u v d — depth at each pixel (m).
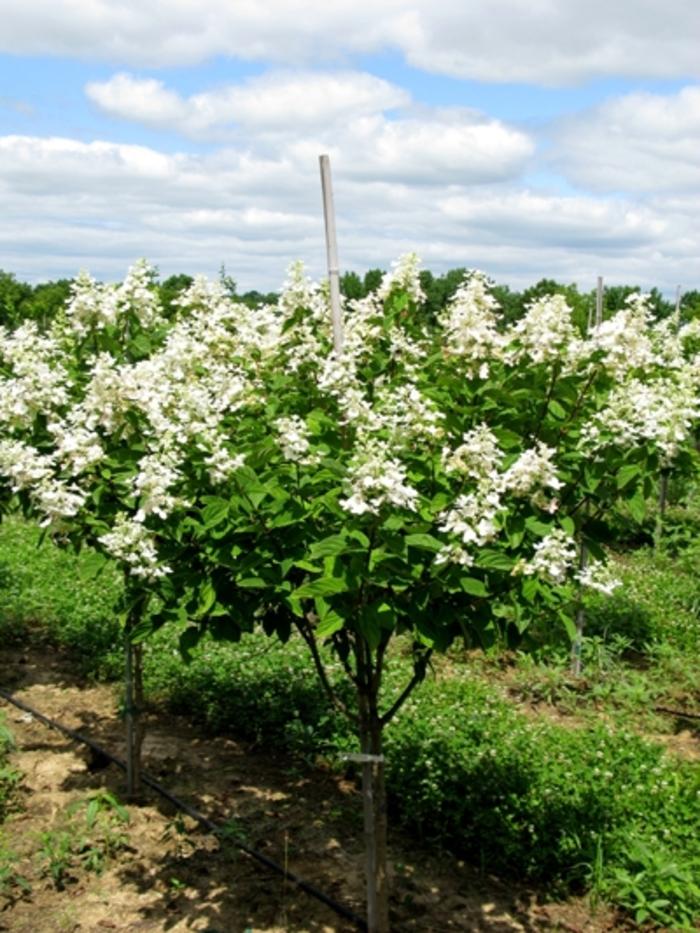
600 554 3.73
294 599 3.37
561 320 3.64
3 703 6.33
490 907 4.19
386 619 3.11
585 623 7.72
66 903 4.09
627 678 6.91
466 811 4.64
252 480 3.40
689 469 3.82
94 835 4.62
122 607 3.94
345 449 3.56
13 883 4.18
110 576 8.59
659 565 9.77
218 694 6.12
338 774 5.41
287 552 3.42
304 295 4.40
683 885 4.11
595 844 4.41
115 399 3.95
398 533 3.12
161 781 5.25
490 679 6.87
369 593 3.22
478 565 3.08
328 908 4.14
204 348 4.59
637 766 5.21
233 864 4.46
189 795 5.11
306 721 5.80
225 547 3.50
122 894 4.18
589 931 4.03
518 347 3.83
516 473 3.23
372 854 3.85
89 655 7.08
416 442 3.50
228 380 4.21
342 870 4.43
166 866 4.42
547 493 3.40
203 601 3.54
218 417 3.82
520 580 3.26
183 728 6.02
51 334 5.87
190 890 4.23
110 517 4.04
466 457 3.25
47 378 4.28
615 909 4.17
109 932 3.91
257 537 3.45
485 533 3.03
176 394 3.96
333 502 3.19
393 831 4.80
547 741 5.50
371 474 2.97
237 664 6.46
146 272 4.76
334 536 3.04
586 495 3.70
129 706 5.03
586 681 6.86
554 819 4.57
